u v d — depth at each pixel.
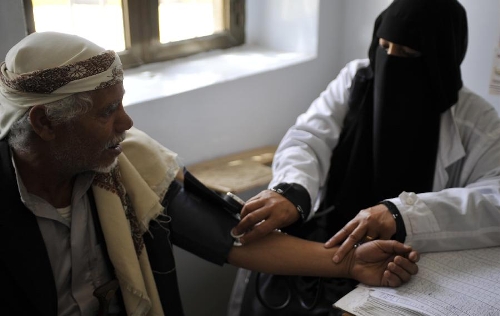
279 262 1.40
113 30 1.98
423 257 1.37
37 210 1.16
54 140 1.09
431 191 1.63
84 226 1.22
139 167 1.31
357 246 1.38
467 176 1.60
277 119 2.26
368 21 2.25
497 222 1.40
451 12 1.51
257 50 2.39
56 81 1.03
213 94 1.99
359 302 1.22
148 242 1.32
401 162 1.62
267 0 2.36
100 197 1.21
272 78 2.17
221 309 2.25
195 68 2.13
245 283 1.68
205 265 2.12
